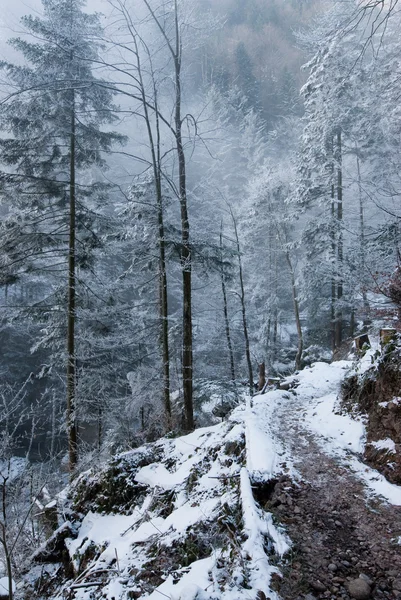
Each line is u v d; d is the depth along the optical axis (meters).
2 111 9.65
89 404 11.95
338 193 17.75
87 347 11.97
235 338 21.27
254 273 24.30
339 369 9.65
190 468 5.81
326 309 20.97
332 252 17.33
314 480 4.43
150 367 12.17
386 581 2.87
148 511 5.39
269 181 21.38
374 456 4.84
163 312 10.98
